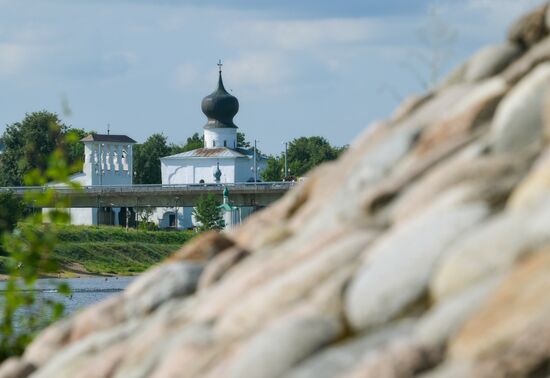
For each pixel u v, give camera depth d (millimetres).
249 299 14523
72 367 16344
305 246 15438
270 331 13227
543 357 10383
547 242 11828
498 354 10672
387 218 15289
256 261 16594
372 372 11406
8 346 22906
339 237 15242
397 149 17359
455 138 16500
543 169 12953
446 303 11977
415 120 18109
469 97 17062
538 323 10531
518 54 18672
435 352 11383
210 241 18828
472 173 14500
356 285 13219
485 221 13000
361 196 16172
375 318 12797
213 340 14359
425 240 13023
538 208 12273
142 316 17578
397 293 12766
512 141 14938
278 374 12703
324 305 13305
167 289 17594
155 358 14875
